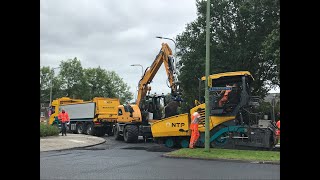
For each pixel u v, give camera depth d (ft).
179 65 122.31
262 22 115.55
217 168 42.14
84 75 332.39
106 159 51.78
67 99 147.95
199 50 119.96
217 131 63.00
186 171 39.78
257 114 63.16
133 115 91.50
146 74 94.89
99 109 121.60
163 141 71.41
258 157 50.03
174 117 69.26
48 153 60.49
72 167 43.06
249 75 63.26
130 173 38.29
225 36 121.19
